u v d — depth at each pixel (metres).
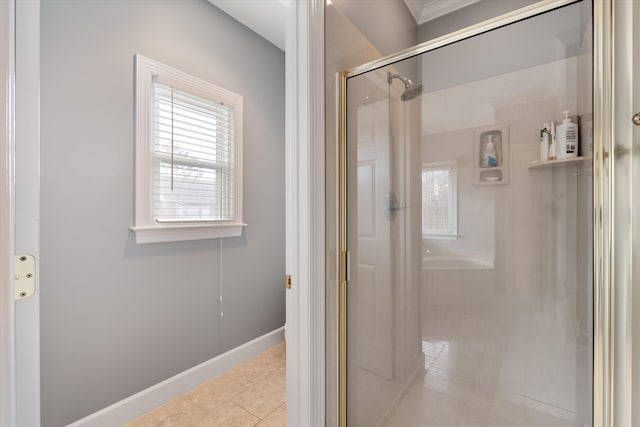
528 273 0.98
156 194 1.74
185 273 1.90
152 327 1.73
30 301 0.54
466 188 1.07
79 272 1.45
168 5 1.79
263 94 2.41
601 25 0.83
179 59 1.84
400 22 1.78
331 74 1.18
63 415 1.40
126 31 1.60
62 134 1.38
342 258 1.20
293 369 1.10
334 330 1.19
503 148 1.01
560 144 0.92
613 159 0.81
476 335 1.06
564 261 0.92
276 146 2.54
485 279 1.05
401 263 1.17
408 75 1.15
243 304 2.27
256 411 1.69
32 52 0.54
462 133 1.07
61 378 1.39
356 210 1.21
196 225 1.91
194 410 1.70
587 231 0.88
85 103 1.46
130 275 1.63
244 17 2.16
